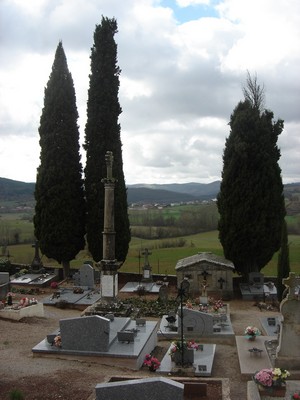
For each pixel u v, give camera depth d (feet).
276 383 37.55
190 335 64.13
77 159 114.93
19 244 195.11
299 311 47.50
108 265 77.71
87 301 86.79
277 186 105.60
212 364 51.19
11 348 54.03
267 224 103.24
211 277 97.86
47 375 43.60
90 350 50.01
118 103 113.29
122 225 111.86
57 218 111.55
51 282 109.50
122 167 113.50
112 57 111.75
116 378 41.01
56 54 112.57
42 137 112.78
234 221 103.76
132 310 79.71
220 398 37.47
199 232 227.81
